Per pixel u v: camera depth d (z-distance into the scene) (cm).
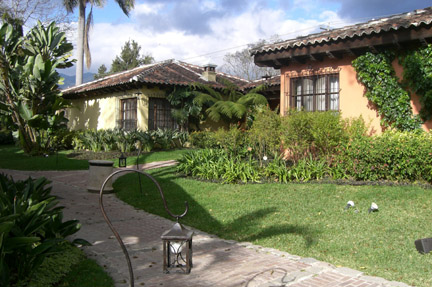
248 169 979
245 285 421
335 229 605
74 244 514
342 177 909
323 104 1131
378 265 468
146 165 1370
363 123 966
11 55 1670
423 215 631
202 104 1870
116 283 422
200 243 583
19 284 382
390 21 980
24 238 362
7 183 568
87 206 825
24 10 1892
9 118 1744
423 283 414
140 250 541
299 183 906
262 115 1077
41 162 1508
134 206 834
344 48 1016
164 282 429
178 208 789
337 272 453
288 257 512
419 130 932
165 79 1781
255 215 711
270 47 1158
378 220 626
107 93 2025
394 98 980
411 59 945
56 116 1731
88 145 1841
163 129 1845
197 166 1070
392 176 835
